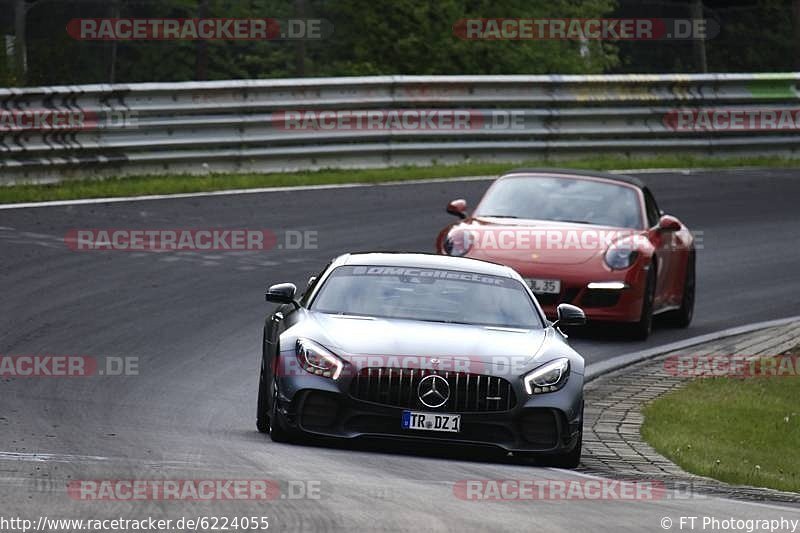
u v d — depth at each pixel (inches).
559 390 1203.9
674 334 1985.7
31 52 4160.9
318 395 1189.1
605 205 1995.6
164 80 4498.0
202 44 4488.2
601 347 1846.7
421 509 882.1
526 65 4680.1
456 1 4685.0
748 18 5664.4
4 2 4097.0
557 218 1964.8
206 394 1450.5
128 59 4461.1
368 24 4603.8
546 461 1213.1
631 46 5506.9
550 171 2071.9
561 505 938.7
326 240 2422.5
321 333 1232.2
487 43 4650.6
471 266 1403.8
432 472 1083.9
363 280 1352.1
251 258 2246.6
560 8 4773.6
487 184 3105.3
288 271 2171.5
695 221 2832.2
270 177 2997.0
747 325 2062.0
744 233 2751.0
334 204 2770.7
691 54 5551.2
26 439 1142.3
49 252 2170.3
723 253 2583.7
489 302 1333.7
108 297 1913.1
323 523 819.4
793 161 3619.6
